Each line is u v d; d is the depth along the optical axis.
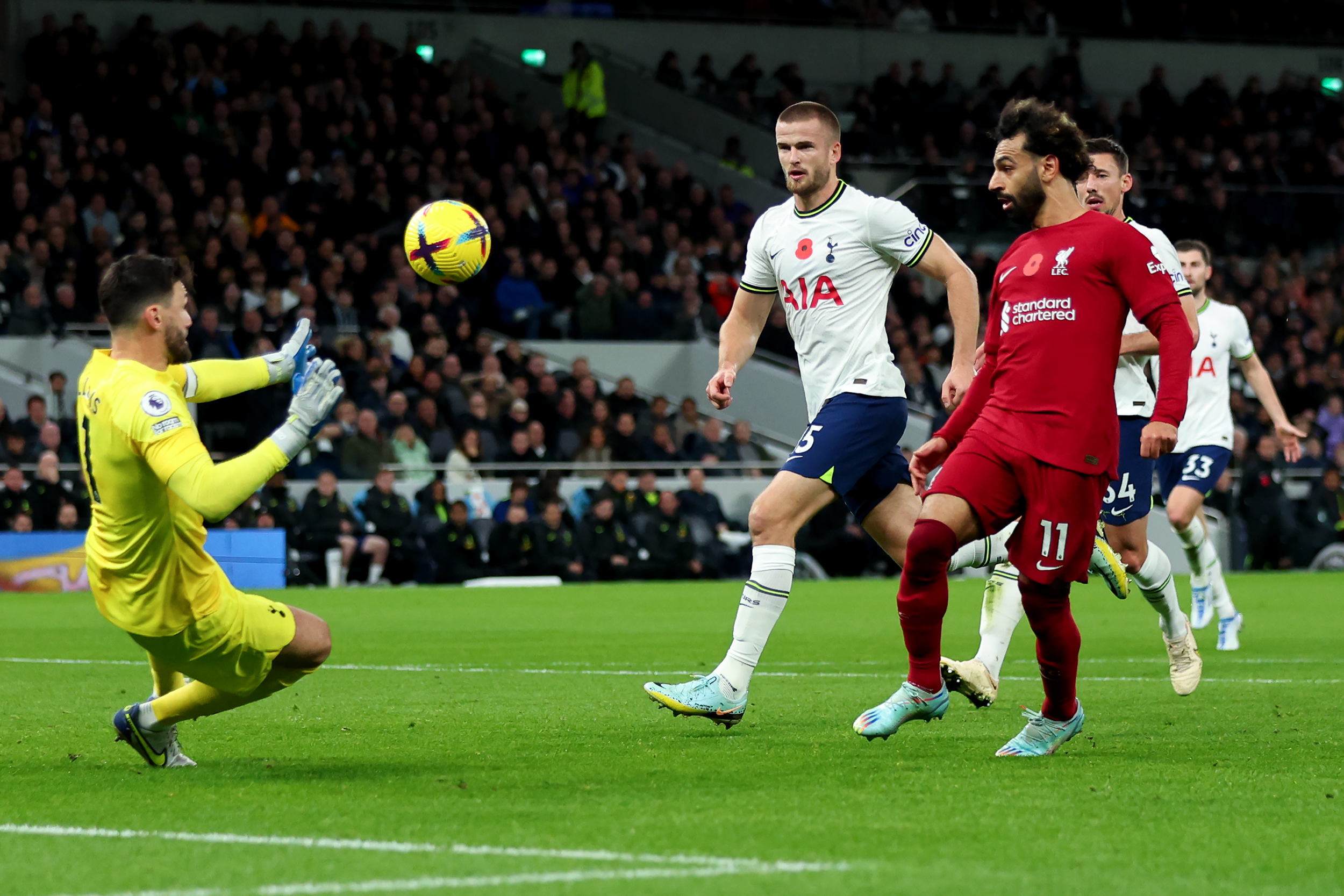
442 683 19.98
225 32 66.38
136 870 8.84
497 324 58.28
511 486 46.28
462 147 62.62
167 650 11.77
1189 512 23.80
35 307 52.22
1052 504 12.53
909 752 13.42
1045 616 12.92
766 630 14.54
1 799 11.19
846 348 14.62
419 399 50.19
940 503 12.78
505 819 10.32
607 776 12.13
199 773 12.33
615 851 9.30
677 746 13.90
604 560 46.28
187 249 53.59
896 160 69.94
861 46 75.75
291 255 54.94
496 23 70.88
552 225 60.41
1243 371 24.31
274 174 58.69
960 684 15.26
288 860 9.05
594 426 51.81
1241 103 75.75
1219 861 9.05
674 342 59.97
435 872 8.73
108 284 11.70
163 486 11.44
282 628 12.04
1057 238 12.68
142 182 55.91
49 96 58.03
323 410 11.25
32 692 18.89
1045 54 77.50
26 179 54.62
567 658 23.98
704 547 47.50
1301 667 21.80
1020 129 12.79
